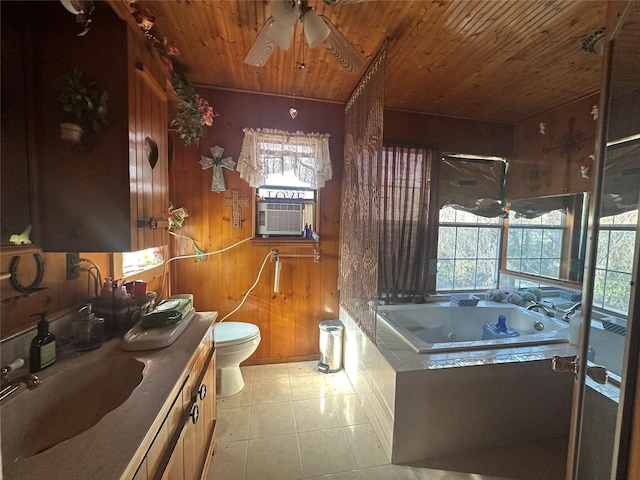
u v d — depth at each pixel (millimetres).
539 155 2807
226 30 1715
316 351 2793
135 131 1273
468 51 1883
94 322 1202
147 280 1990
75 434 910
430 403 1617
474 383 1665
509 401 1720
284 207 2639
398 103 2703
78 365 1035
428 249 2893
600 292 798
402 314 2682
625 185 758
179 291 2512
